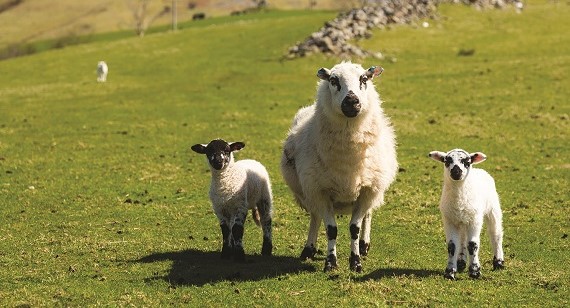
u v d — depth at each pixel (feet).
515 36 180.75
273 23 216.54
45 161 83.71
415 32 182.39
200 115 109.29
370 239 53.52
